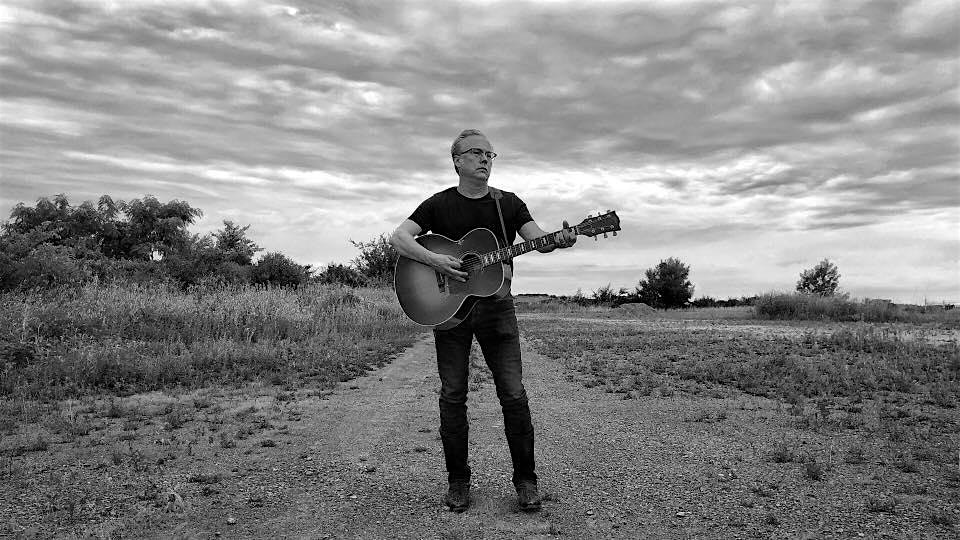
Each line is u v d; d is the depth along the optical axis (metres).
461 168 3.99
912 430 5.76
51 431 6.03
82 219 36.78
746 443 5.46
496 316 3.92
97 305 13.52
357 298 22.02
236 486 4.41
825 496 4.05
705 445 5.43
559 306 40.91
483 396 7.93
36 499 4.13
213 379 9.12
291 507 3.99
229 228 37.62
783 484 4.30
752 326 20.27
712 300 44.22
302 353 11.35
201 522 3.73
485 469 4.82
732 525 3.61
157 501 4.07
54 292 15.89
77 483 4.47
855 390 7.75
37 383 8.10
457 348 4.01
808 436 5.64
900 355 10.79
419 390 8.51
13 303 12.93
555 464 4.96
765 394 7.66
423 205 4.08
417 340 16.06
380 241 35.53
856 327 17.83
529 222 4.05
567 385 8.83
